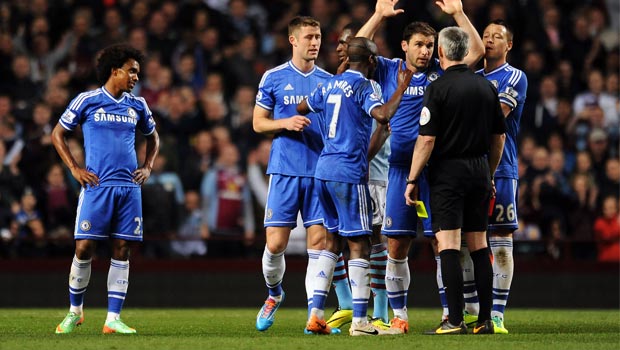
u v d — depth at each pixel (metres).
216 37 64.44
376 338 28.31
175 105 59.06
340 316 33.31
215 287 52.66
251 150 58.12
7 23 64.06
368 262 30.28
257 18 70.75
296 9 67.88
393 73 32.97
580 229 54.78
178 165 55.94
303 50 32.19
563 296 52.53
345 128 29.94
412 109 32.09
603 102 64.69
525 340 27.50
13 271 51.75
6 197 53.47
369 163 34.53
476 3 66.31
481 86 29.30
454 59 29.44
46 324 36.22
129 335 30.77
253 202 55.75
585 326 35.06
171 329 34.25
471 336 28.58
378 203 34.38
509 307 52.75
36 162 54.28
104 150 32.25
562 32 67.81
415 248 53.00
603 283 52.44
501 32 33.00
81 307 33.12
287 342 27.22
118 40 62.97
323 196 30.39
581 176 56.25
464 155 29.23
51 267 51.91
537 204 55.00
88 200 32.19
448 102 29.00
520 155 57.97
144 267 52.47
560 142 59.28
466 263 33.62
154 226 53.84
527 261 52.81
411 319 40.00
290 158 31.81
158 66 61.72
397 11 33.91
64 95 57.12
